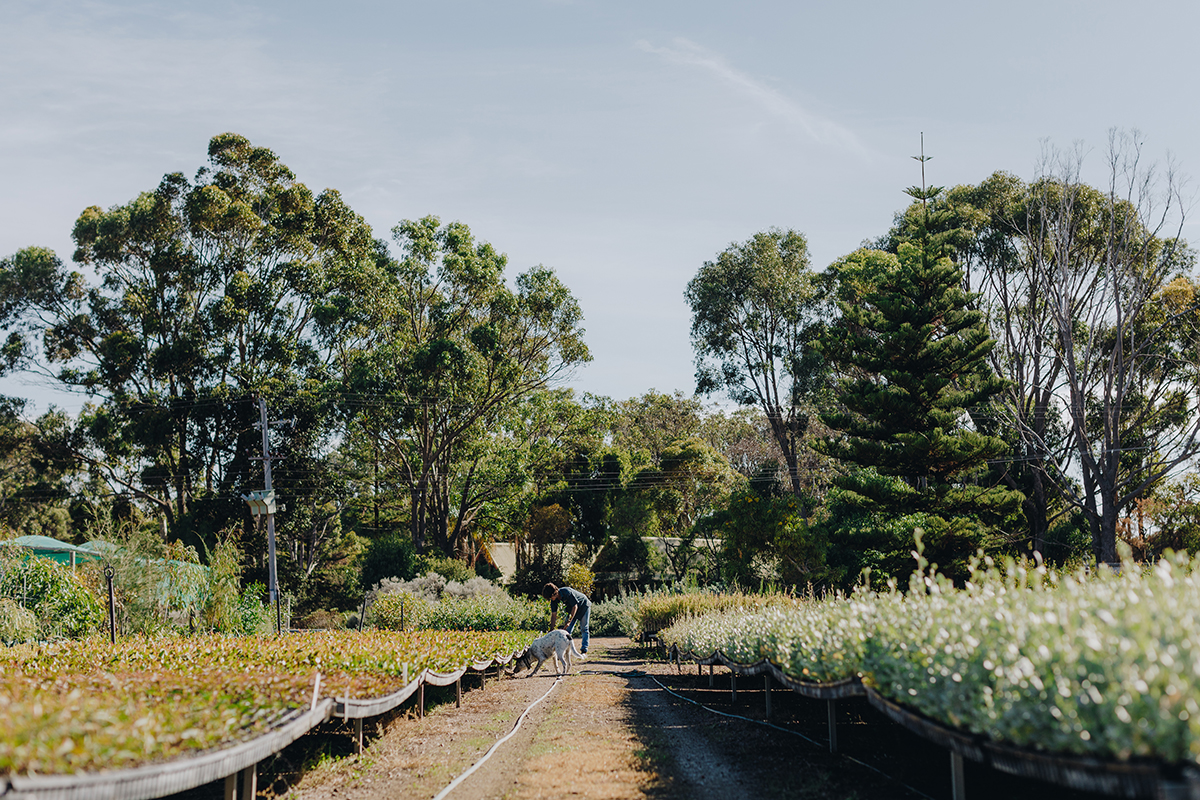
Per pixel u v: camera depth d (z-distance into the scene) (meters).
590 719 8.87
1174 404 29.05
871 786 5.30
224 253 37.53
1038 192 28.48
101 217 37.09
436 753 7.30
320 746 7.09
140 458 37.62
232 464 34.72
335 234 39.62
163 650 9.34
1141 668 3.10
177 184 37.81
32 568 13.41
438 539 39.81
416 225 39.88
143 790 3.42
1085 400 28.83
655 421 54.50
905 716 4.61
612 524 43.16
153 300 37.66
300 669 7.81
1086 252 28.41
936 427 21.12
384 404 36.38
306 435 35.38
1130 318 26.17
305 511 36.25
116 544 15.45
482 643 13.55
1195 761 2.66
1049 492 29.88
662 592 23.45
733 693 9.82
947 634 4.40
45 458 36.91
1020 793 4.96
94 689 5.65
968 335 22.23
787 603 13.12
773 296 39.16
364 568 34.19
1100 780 2.99
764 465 41.84
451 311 39.50
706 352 40.97
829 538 22.67
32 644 9.96
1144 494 26.97
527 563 40.84
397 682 7.78
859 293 30.67
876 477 21.70
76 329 36.78
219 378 35.16
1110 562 23.11
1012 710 3.53
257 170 39.22
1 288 35.78
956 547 20.47
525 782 5.74
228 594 17.75
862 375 35.88
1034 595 4.62
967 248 30.91
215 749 4.19
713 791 5.34
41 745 3.26
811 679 6.53
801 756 6.46
